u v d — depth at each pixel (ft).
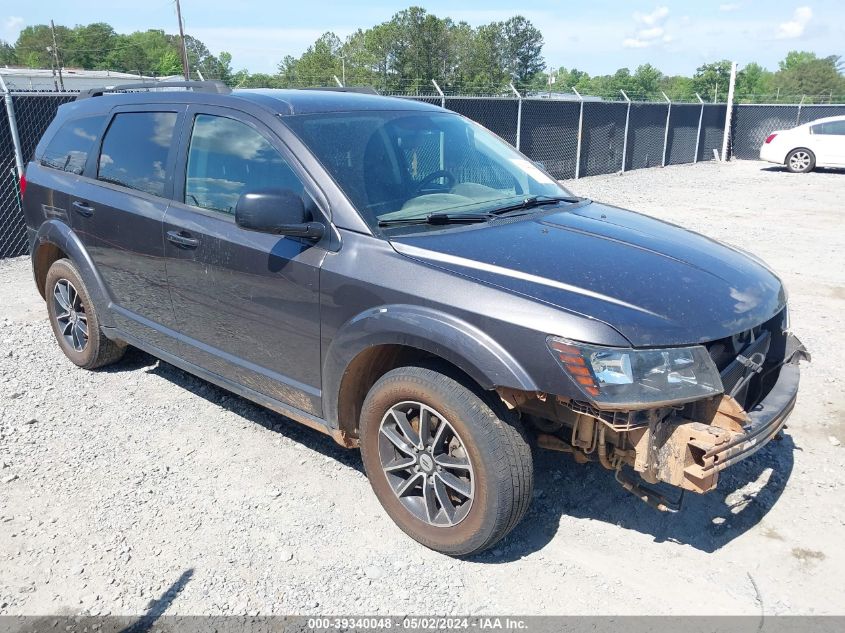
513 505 9.81
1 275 27.55
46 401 15.65
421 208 11.79
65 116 17.25
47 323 21.15
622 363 8.91
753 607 9.63
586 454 10.55
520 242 10.89
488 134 15.33
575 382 8.95
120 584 10.02
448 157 13.37
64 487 12.36
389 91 66.08
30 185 17.38
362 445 11.27
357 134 12.48
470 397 9.77
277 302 11.79
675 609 9.60
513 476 9.69
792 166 69.77
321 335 11.30
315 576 10.23
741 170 72.69
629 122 69.67
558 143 61.00
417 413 10.75
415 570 10.38
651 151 74.74
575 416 9.89
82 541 10.93
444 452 10.51
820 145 68.08
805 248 32.07
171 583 10.05
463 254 10.36
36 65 266.16
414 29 295.48
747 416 9.62
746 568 10.43
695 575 10.28
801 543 10.99
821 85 350.64
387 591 9.94
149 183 14.23
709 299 10.04
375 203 11.40
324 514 11.70
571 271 10.03
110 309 15.66
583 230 11.81
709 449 8.77
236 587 9.98
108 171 15.33
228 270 12.44
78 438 14.06
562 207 13.28
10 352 18.53
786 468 13.11
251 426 14.64
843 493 12.30
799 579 10.19
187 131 13.65
